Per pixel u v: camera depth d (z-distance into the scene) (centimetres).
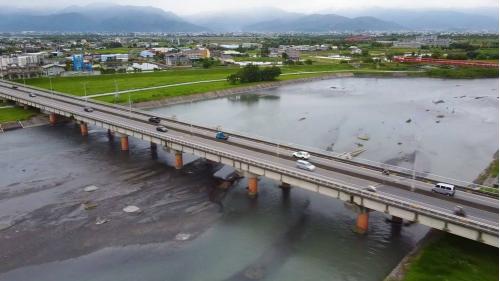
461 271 5091
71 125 13538
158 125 10644
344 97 18838
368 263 5653
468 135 12375
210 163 9562
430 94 19525
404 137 12119
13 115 14100
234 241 6222
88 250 6025
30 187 8325
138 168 9350
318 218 6881
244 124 13600
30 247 6116
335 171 7244
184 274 5462
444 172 9288
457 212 5572
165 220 6856
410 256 5591
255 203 7456
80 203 7544
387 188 6500
